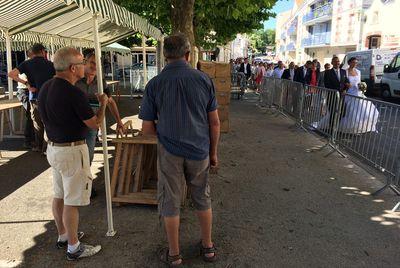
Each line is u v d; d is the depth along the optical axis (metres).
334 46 40.94
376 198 4.80
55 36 9.93
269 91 13.77
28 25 7.05
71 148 3.06
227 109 7.48
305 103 9.20
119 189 4.42
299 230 3.90
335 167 6.14
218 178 5.50
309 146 7.61
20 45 14.02
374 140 5.62
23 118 9.46
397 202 4.68
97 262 3.29
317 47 47.16
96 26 3.43
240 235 3.78
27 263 3.26
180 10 7.27
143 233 3.79
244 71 22.19
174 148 2.97
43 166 5.91
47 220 4.07
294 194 4.91
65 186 3.14
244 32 17.02
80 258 3.33
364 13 33.19
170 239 3.17
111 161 6.29
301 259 3.36
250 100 16.72
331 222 4.11
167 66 3.00
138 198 4.36
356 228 3.97
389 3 29.05
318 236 3.79
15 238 3.68
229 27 16.34
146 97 3.07
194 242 3.63
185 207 4.38
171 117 2.95
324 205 4.57
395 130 5.00
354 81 8.36
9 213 4.24
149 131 3.13
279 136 8.59
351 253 3.47
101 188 5.00
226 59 38.44
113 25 7.99
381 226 4.03
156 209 4.35
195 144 2.99
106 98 3.52
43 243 3.59
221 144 7.68
